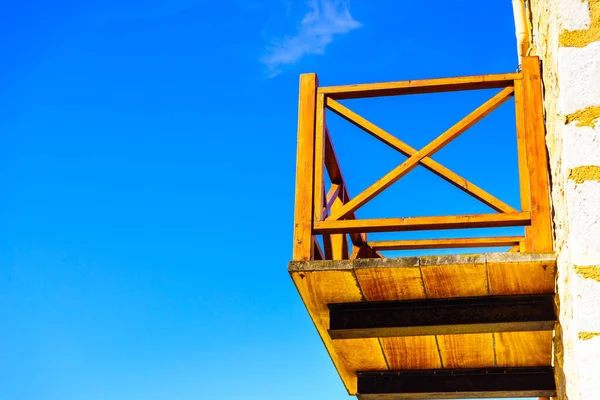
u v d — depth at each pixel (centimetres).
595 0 446
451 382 575
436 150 512
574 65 433
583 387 378
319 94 537
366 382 588
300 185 506
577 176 413
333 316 500
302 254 485
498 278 462
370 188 505
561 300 445
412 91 527
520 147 486
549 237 459
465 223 475
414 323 489
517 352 540
